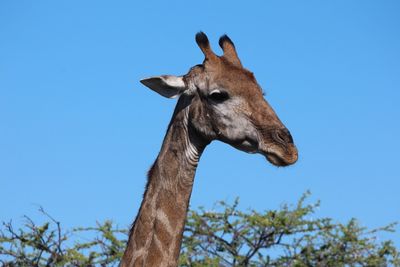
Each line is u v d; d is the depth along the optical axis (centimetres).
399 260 3459
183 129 2341
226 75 2367
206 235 3431
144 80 2355
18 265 3228
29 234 3231
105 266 3269
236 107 2342
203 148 2359
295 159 2308
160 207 2248
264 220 3412
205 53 2405
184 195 2278
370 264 3441
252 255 3400
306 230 3466
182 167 2300
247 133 2334
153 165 2317
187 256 3306
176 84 2358
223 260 3406
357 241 3459
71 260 3225
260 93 2378
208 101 2352
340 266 3450
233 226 3450
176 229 2244
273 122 2331
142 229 2231
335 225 3478
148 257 2211
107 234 3284
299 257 3434
